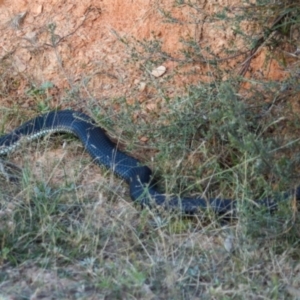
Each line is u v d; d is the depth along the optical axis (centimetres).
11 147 1292
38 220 1088
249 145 1058
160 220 1092
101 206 1123
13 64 1444
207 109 1209
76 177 1213
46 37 1454
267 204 1079
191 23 1354
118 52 1414
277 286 957
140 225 1084
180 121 1210
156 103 1318
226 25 1320
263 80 1255
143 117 1309
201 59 1304
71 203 1136
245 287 957
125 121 1283
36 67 1439
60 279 977
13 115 1387
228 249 1036
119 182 1225
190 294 963
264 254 1020
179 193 1150
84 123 1319
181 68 1334
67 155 1292
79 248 1032
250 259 1010
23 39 1458
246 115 1175
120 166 1234
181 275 988
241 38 1303
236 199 1092
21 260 1009
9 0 1495
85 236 1047
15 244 1032
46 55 1442
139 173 1205
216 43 1332
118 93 1378
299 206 1093
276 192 1067
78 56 1433
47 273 987
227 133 1129
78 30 1448
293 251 1032
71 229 1060
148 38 1397
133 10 1420
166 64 1360
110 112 1330
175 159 1216
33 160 1266
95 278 974
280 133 1170
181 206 1113
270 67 1284
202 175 1180
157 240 1053
